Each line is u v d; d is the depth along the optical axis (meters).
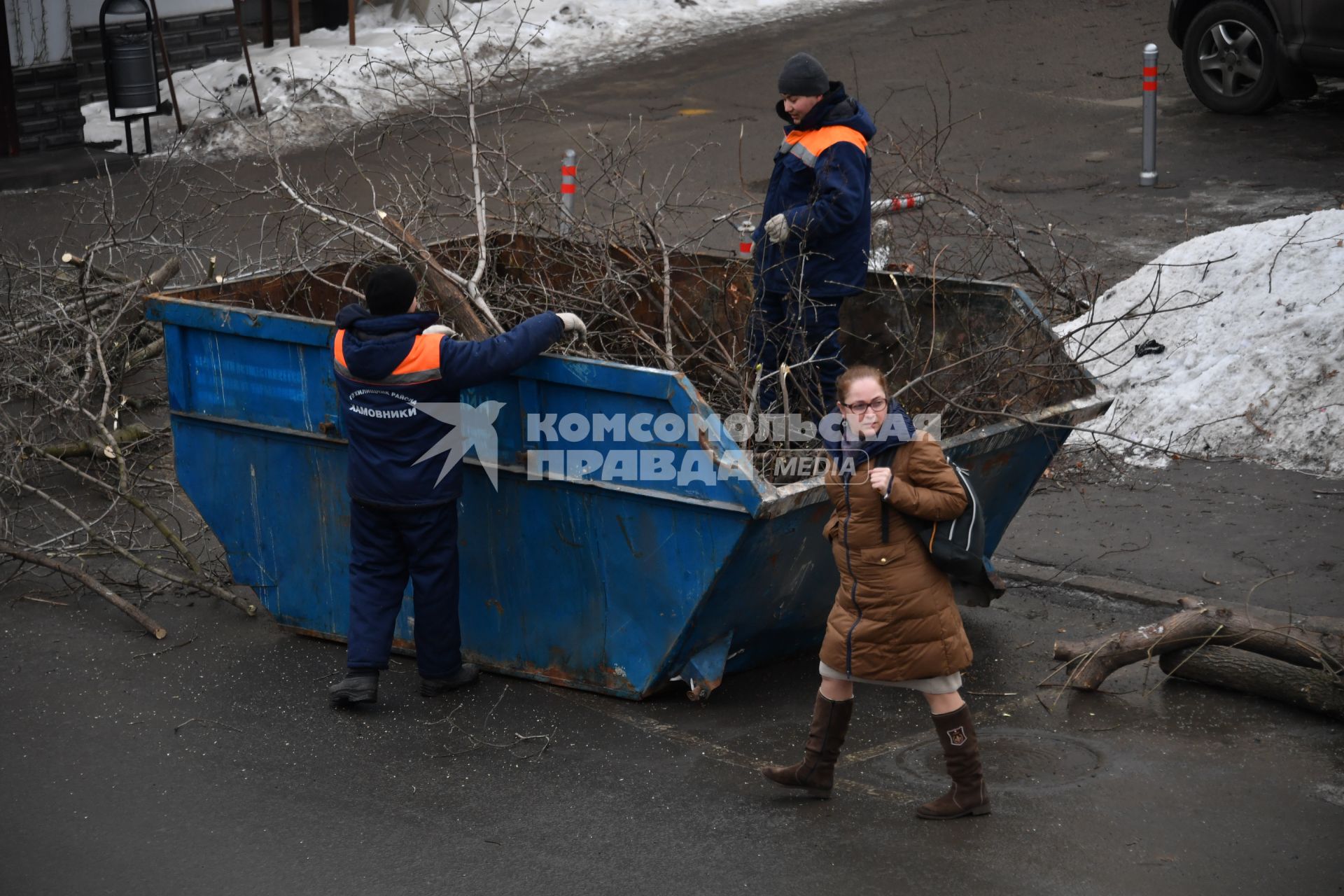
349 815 9.39
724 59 38.31
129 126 33.09
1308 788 9.28
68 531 15.09
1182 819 8.92
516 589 11.28
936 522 8.53
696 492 10.01
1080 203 24.48
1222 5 28.75
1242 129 28.30
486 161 17.11
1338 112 28.94
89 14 37.19
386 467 10.67
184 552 13.62
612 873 8.55
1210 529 13.76
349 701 11.00
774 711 10.81
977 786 8.94
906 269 14.95
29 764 10.24
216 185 29.92
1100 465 15.69
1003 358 12.29
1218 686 10.78
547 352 11.08
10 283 18.33
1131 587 12.62
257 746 10.44
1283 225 17.03
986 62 34.97
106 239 17.88
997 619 12.33
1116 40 35.78
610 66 38.84
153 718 10.95
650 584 10.53
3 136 32.53
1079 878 8.28
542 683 11.41
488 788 9.70
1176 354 16.50
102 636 12.62
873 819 9.08
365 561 11.06
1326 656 10.27
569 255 14.33
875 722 10.56
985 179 26.20
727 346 14.31
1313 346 15.55
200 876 8.70
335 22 44.12
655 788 9.62
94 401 17.92
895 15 41.16
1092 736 10.15
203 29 39.81
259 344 11.83
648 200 24.89
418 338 10.42
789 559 10.55
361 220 15.77
